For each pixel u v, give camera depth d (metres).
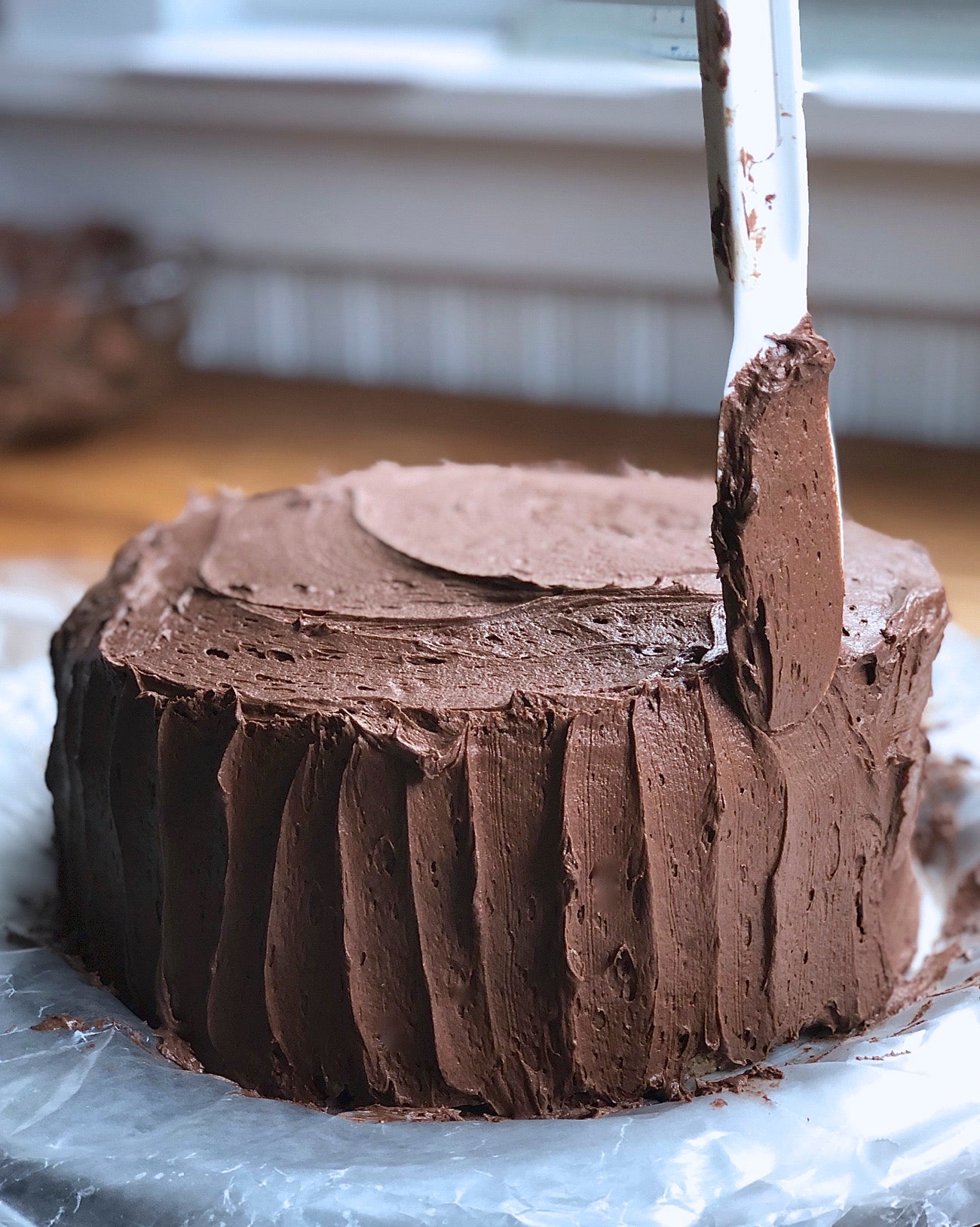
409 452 1.05
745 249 0.58
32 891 0.70
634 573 0.65
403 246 1.14
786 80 0.58
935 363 1.05
